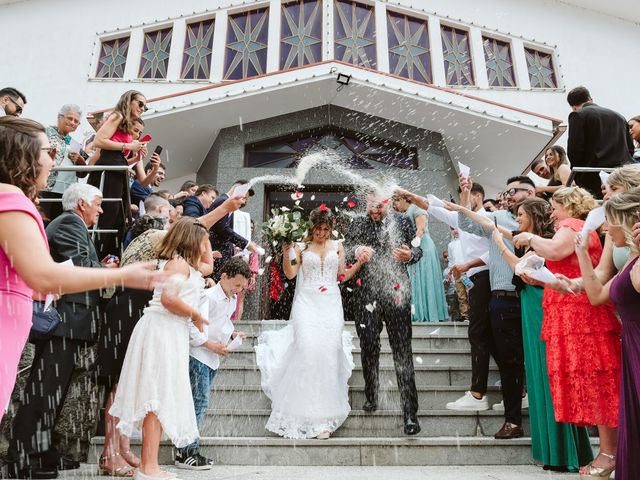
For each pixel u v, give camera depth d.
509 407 4.05
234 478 3.17
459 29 12.09
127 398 2.91
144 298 3.62
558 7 12.52
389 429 4.30
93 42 11.88
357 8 11.56
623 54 12.25
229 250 5.69
